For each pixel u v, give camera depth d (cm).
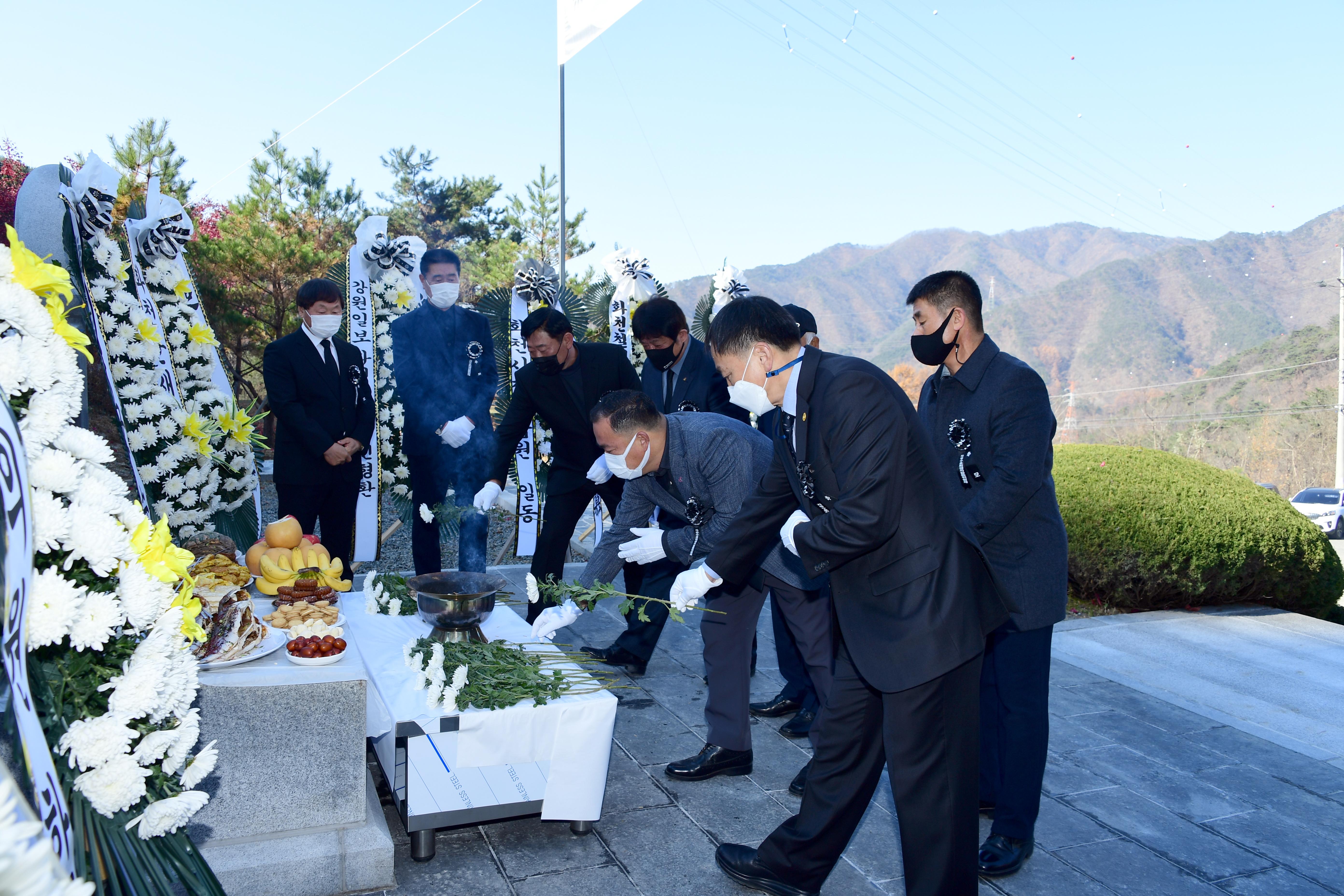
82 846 141
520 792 276
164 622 154
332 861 240
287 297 1417
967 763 219
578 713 270
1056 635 580
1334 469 6644
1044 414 277
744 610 328
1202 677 502
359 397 495
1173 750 387
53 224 380
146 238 439
